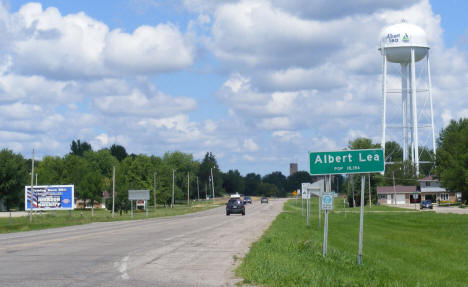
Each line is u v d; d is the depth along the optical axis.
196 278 12.18
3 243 23.09
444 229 39.56
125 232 30.44
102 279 12.03
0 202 92.75
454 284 14.41
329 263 15.70
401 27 86.12
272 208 87.12
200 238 24.81
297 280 11.52
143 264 14.88
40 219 52.97
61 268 14.03
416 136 88.31
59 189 62.09
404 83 89.06
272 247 18.97
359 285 11.76
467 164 86.44
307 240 22.59
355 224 44.12
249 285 11.15
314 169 15.78
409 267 18.39
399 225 44.50
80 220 50.69
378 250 24.08
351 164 15.66
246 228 32.72
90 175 94.81
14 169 92.12
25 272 13.24
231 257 16.61
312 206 101.75
